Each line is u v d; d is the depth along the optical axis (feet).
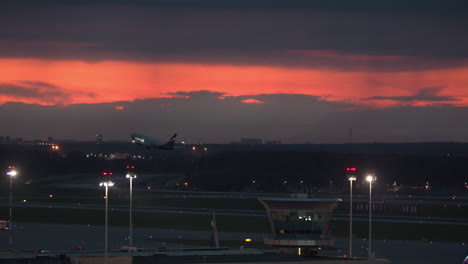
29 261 602.03
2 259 604.08
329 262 627.46
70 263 609.42
